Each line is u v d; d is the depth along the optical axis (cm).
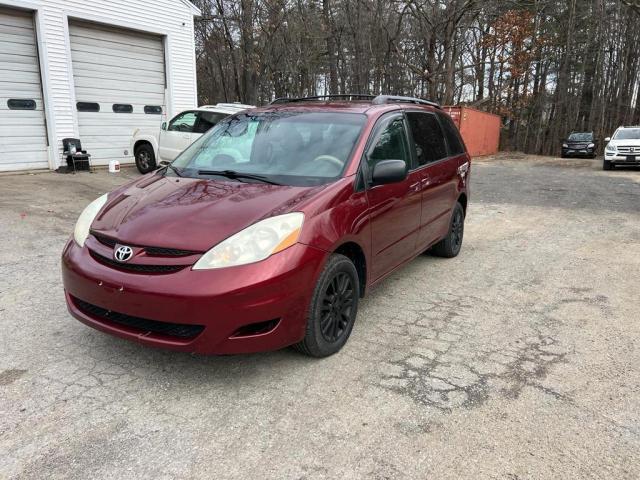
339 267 334
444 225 551
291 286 296
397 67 2891
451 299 463
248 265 284
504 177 1623
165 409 281
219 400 291
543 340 379
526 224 830
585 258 613
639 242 700
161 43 1380
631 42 4222
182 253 288
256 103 2555
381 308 437
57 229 679
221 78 3281
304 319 311
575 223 839
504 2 2750
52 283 476
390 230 407
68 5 1129
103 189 994
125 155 1339
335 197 339
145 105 1367
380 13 2692
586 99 4734
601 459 246
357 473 234
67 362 330
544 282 518
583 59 4222
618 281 524
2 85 1055
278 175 369
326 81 3303
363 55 2867
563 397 300
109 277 295
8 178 1028
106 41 1250
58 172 1148
